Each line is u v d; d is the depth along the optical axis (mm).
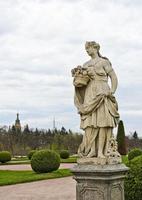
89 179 7719
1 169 33438
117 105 8047
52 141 74375
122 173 8016
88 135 8008
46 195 17469
